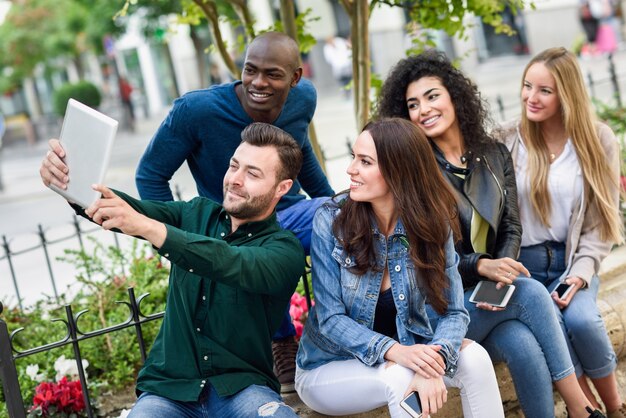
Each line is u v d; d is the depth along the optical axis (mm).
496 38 20703
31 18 25328
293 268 2850
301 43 4703
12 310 4738
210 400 2822
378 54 20969
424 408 2746
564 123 3570
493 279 3203
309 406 3102
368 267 2969
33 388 3850
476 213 3391
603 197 3529
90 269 4727
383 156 2883
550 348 3125
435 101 3428
